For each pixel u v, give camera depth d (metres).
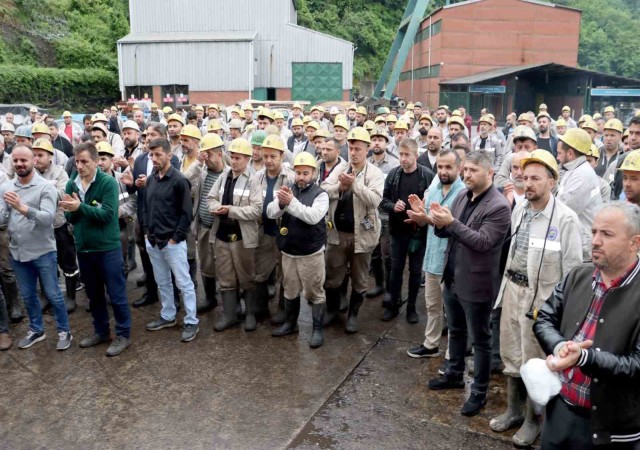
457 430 3.66
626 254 2.17
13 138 8.09
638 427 2.23
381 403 4.00
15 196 4.39
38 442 3.58
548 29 36.16
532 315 3.10
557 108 27.81
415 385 4.26
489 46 36.00
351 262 5.17
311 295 4.90
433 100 37.31
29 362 4.67
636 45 62.00
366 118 12.87
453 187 4.55
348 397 4.09
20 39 30.39
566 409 2.40
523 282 3.47
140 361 4.67
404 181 5.23
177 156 6.28
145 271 5.91
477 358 3.79
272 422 3.77
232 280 5.26
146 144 6.30
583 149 4.20
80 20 35.88
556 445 2.45
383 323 5.47
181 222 4.93
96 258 4.70
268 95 30.86
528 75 27.69
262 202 5.01
